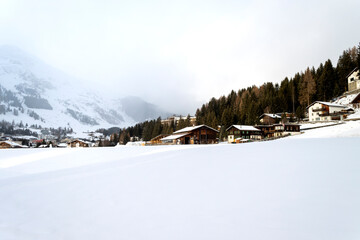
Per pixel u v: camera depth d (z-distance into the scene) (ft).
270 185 15.94
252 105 266.98
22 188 21.50
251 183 16.90
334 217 10.81
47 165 40.42
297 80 294.05
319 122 171.01
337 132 94.84
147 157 39.83
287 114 241.55
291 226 10.51
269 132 193.77
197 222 11.80
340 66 249.96
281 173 18.52
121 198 16.52
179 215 12.82
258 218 11.56
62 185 21.80
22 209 15.87
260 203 13.23
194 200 14.82
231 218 11.87
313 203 12.37
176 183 19.11
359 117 134.92
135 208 14.39
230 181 18.04
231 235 10.30
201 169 23.57
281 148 33.55
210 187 17.11
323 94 237.45
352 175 15.83
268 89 313.94
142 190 18.01
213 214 12.54
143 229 11.58
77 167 34.88
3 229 12.84
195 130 179.42
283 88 288.10
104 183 21.34
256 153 30.58
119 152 59.26
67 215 14.25
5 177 29.84
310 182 15.48
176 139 184.14
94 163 38.60
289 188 14.89
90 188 19.88
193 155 35.27
